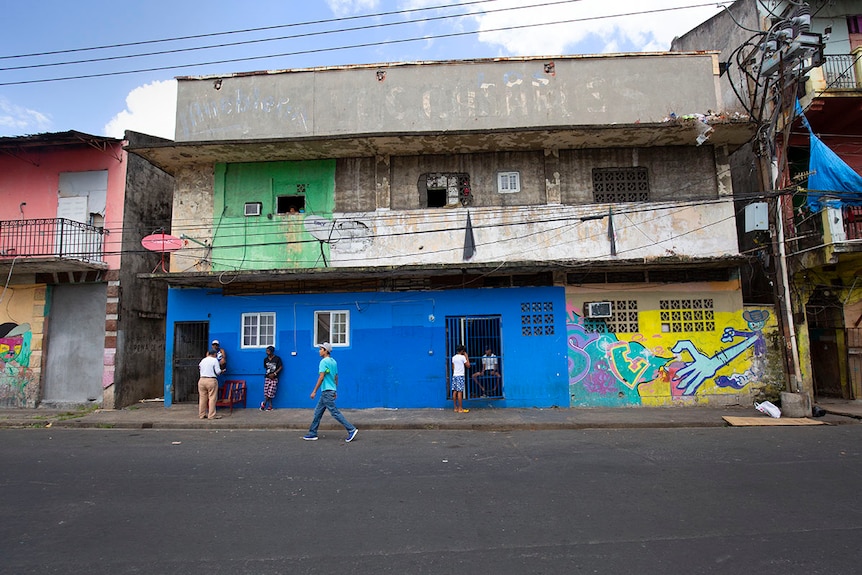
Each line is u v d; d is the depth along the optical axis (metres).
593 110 14.26
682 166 13.96
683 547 4.46
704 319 13.84
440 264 12.98
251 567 4.19
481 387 13.96
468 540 4.69
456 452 8.53
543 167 14.19
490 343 14.20
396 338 14.30
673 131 13.07
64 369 15.33
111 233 15.42
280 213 14.70
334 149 14.00
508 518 5.24
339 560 4.30
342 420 9.87
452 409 13.69
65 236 15.38
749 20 16.12
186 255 14.77
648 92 14.28
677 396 13.65
